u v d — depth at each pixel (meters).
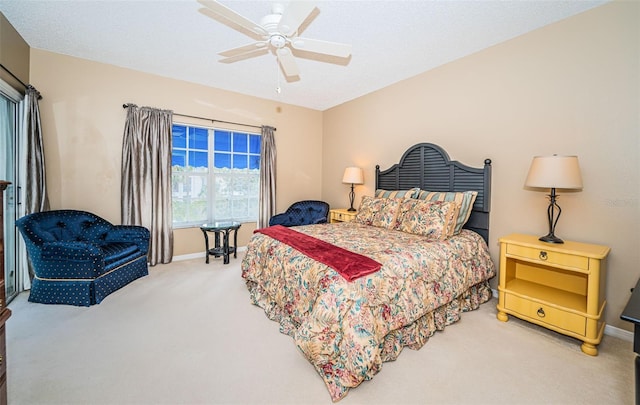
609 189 2.12
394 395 1.51
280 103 4.73
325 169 5.18
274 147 4.61
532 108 2.50
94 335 2.03
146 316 2.32
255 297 2.57
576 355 1.85
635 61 1.99
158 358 1.78
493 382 1.60
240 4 2.15
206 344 1.94
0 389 1.05
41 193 2.89
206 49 2.93
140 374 1.63
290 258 2.11
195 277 3.26
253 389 1.54
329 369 1.57
